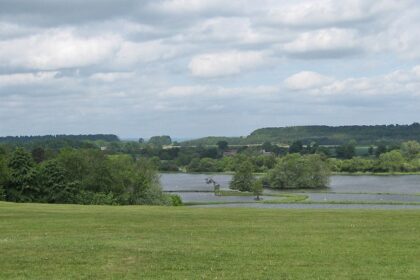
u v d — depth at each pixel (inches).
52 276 914.7
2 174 4005.9
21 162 4099.4
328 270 963.3
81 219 1738.4
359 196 5807.1
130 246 1174.3
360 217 1795.0
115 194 4613.7
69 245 1179.3
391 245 1207.6
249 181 7066.9
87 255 1076.5
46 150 6309.1
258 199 5885.8
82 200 4266.7
